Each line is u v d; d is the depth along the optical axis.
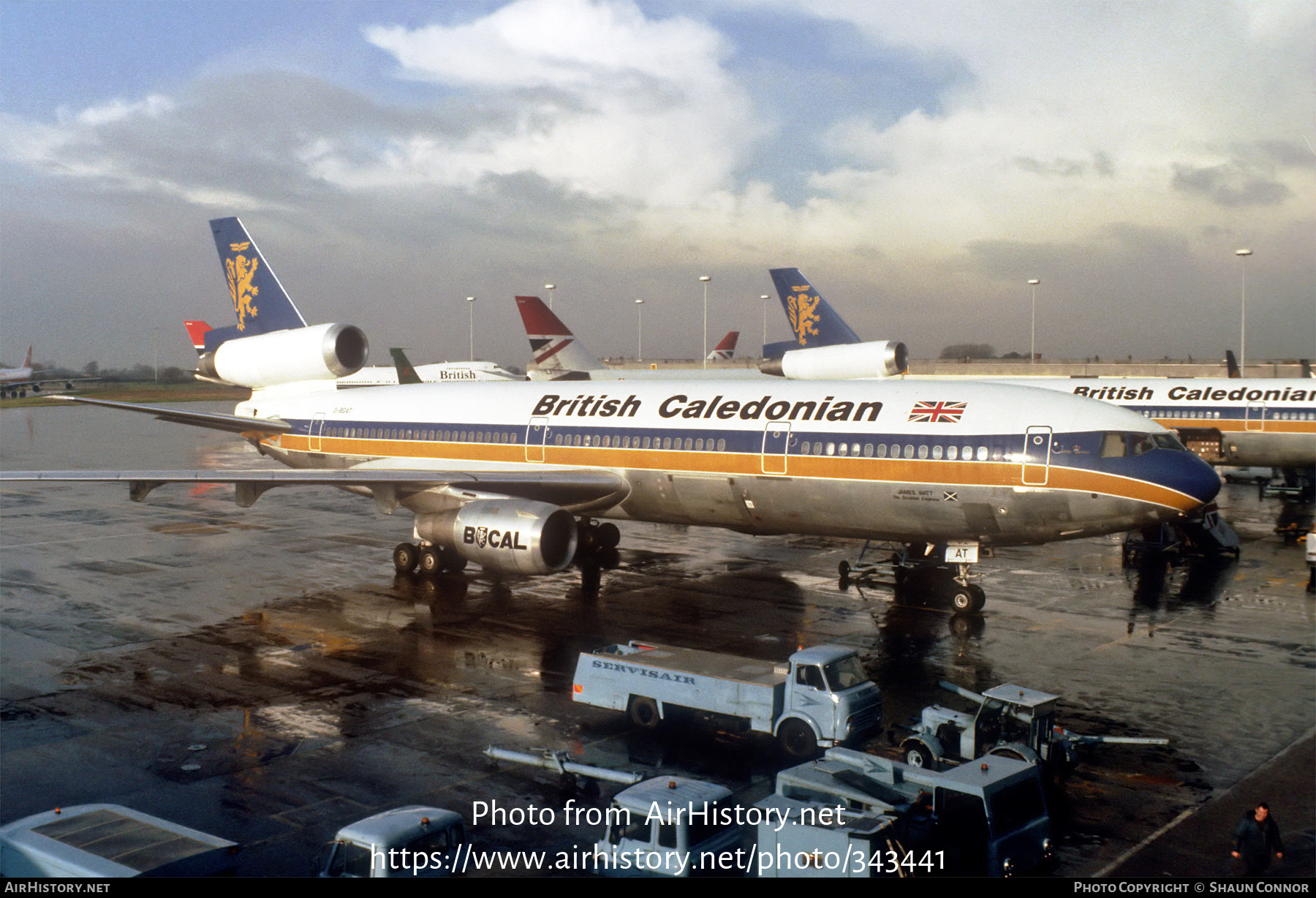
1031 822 12.48
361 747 16.17
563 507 30.08
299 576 29.84
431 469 33.19
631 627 23.92
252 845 12.71
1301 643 22.56
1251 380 46.31
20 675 19.97
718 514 28.05
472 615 25.06
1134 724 17.28
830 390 26.95
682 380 30.47
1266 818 11.98
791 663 16.03
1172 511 22.59
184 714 17.73
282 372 35.72
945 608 25.84
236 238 36.69
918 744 15.10
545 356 58.72
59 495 49.72
